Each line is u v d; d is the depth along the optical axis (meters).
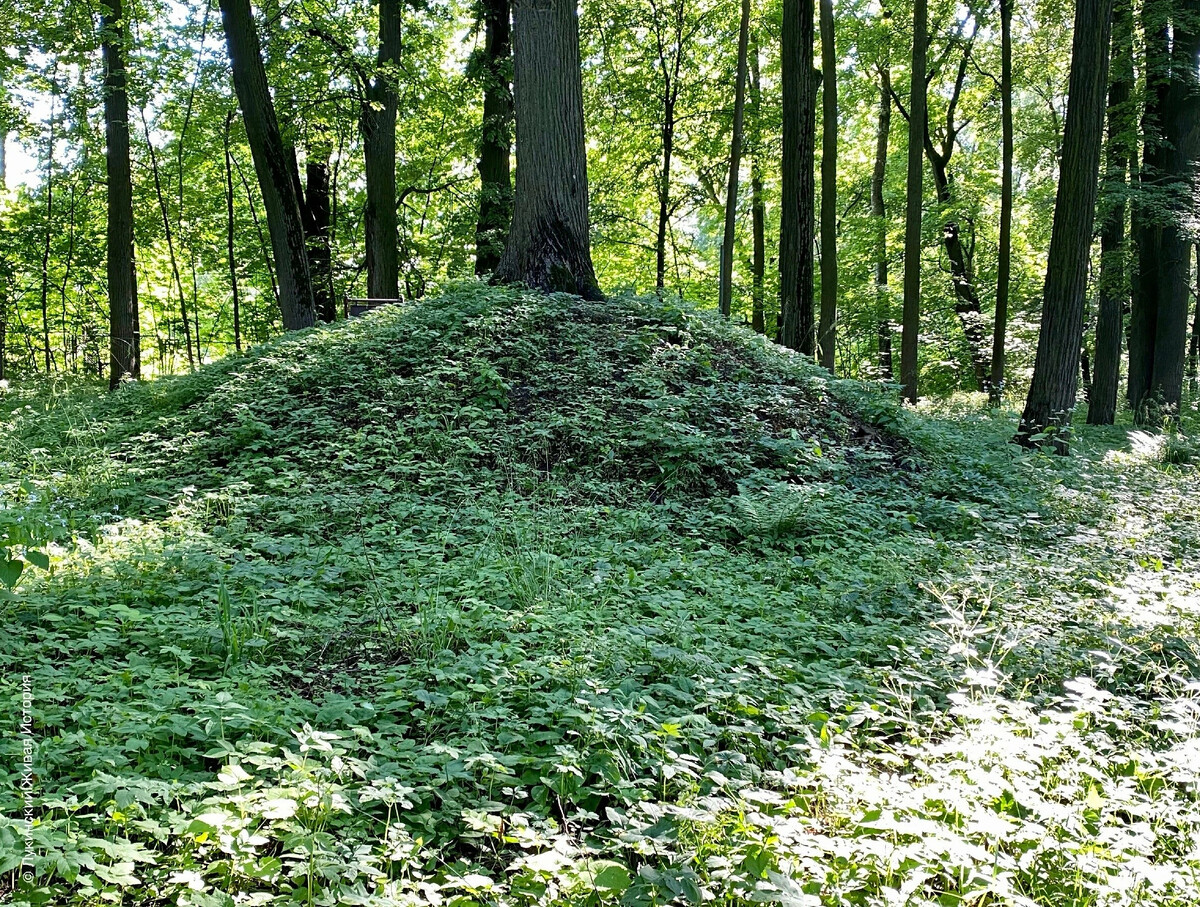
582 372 10.38
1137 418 17.84
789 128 14.62
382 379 10.33
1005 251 19.17
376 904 2.61
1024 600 5.79
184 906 2.52
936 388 31.16
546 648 4.85
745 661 4.85
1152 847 3.13
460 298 11.91
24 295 29.31
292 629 5.13
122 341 17.28
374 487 8.26
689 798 3.11
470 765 3.33
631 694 4.21
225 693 3.81
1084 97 11.99
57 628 4.92
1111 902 2.80
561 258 12.43
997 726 3.69
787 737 4.02
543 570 6.30
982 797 3.30
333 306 22.80
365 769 3.40
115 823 2.94
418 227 29.69
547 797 3.51
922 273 31.56
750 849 2.78
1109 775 3.73
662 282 25.31
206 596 5.63
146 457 9.43
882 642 5.35
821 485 8.53
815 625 5.59
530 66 12.29
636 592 6.14
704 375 10.59
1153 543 7.50
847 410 11.41
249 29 14.19
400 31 19.00
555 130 12.34
